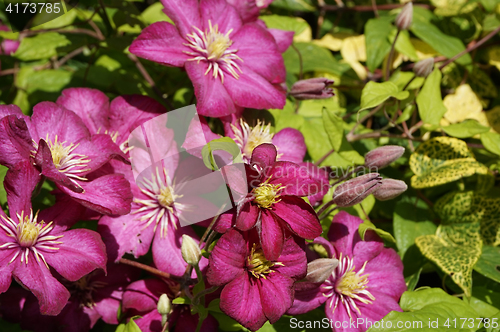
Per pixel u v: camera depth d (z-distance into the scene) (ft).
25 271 1.91
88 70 2.63
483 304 2.36
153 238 2.14
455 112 2.80
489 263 2.41
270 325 2.21
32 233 1.94
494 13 2.88
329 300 2.14
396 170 2.64
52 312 1.90
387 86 2.30
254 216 1.96
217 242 1.93
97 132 2.17
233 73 2.20
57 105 2.07
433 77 2.44
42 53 2.53
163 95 2.72
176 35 2.18
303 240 2.03
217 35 2.19
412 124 2.68
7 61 2.85
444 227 2.49
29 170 1.94
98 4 2.57
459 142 2.52
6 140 1.92
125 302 2.11
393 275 2.23
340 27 3.26
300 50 2.83
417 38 2.94
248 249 1.99
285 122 2.43
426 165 2.52
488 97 2.87
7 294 2.18
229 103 2.15
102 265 1.95
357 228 2.21
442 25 2.89
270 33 2.31
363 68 2.90
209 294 2.12
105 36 2.63
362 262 2.20
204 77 2.15
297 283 2.06
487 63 2.91
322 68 2.75
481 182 2.60
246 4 2.31
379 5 3.14
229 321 2.17
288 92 2.38
